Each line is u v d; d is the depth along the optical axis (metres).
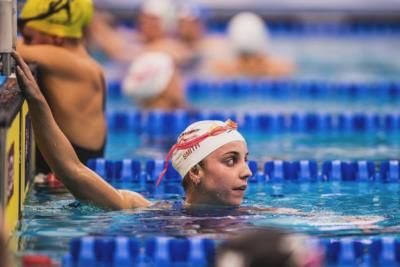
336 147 20.66
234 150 13.45
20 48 16.38
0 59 12.95
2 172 10.41
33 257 10.67
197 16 34.25
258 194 15.27
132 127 23.92
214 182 13.44
